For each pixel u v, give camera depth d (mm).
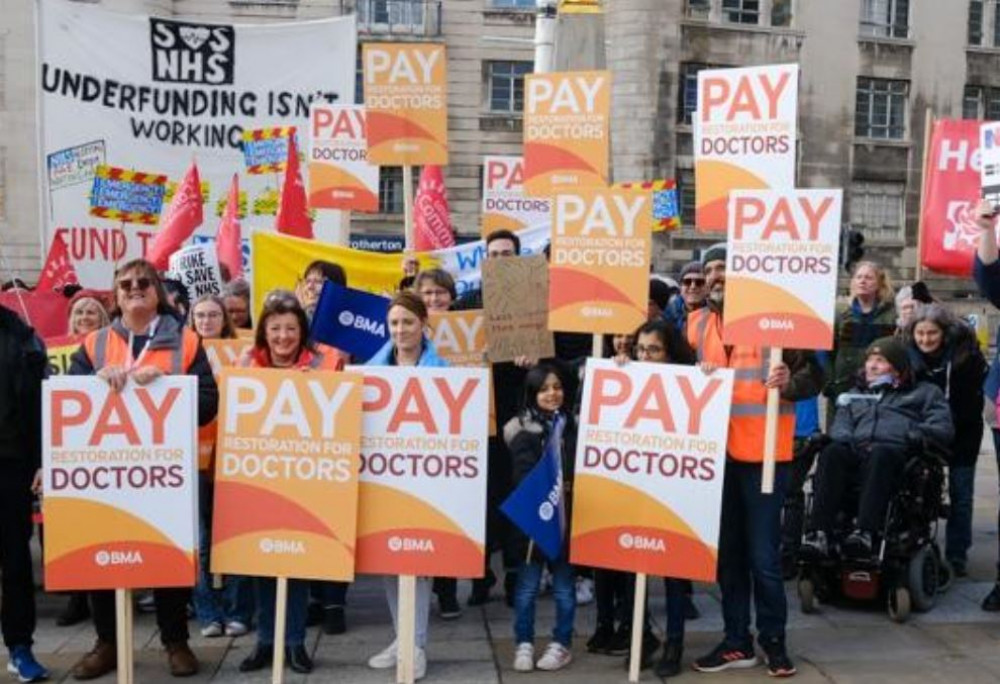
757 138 5715
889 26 34031
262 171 10789
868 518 5980
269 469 5070
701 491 5137
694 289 6902
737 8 32250
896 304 7641
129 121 10664
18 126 29109
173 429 4945
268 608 5391
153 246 9148
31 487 5258
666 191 11969
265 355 5398
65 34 10445
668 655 5336
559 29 12164
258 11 30578
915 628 6066
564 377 5586
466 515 5105
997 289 5836
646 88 31078
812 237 5082
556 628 5488
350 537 5035
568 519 5531
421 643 5387
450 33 31516
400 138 7930
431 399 5113
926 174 8500
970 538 7270
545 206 10336
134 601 6461
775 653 5262
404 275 7910
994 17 35375
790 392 5207
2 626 5281
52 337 8586
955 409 7117
